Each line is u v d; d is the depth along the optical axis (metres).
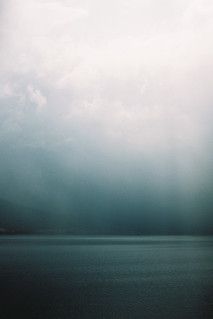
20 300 35.81
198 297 38.41
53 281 50.06
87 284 48.03
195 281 51.03
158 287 45.62
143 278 54.59
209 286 46.41
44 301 35.66
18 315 29.73
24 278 52.22
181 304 34.75
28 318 28.91
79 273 60.47
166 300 36.94
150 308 33.09
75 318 29.27
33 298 36.97
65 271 63.03
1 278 51.78
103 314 30.77
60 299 37.00
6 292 40.06
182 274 59.38
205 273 60.62
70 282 49.56
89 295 39.75
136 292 41.84
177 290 43.16
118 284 48.34
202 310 32.12
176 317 29.59
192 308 32.94
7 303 34.25
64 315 30.19
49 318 29.06
